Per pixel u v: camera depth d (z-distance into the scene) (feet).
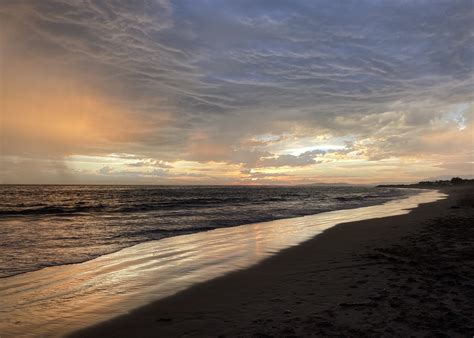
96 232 50.29
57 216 75.41
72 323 17.47
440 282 21.50
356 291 20.45
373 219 66.33
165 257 33.58
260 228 55.72
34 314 18.76
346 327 15.11
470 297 18.47
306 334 14.58
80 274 27.30
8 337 15.89
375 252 32.86
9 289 23.35
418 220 60.34
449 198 148.56
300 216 77.36
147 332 16.10
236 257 33.35
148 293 22.36
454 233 42.11
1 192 238.07
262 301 19.81
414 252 31.48
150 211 89.10
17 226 57.00
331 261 29.96
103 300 21.03
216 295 21.52
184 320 17.43
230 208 100.94
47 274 27.30
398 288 20.51
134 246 39.52
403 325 15.06
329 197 196.85
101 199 157.48
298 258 32.17
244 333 15.19
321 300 19.20
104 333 16.17
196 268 29.07
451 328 14.64
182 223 62.28
